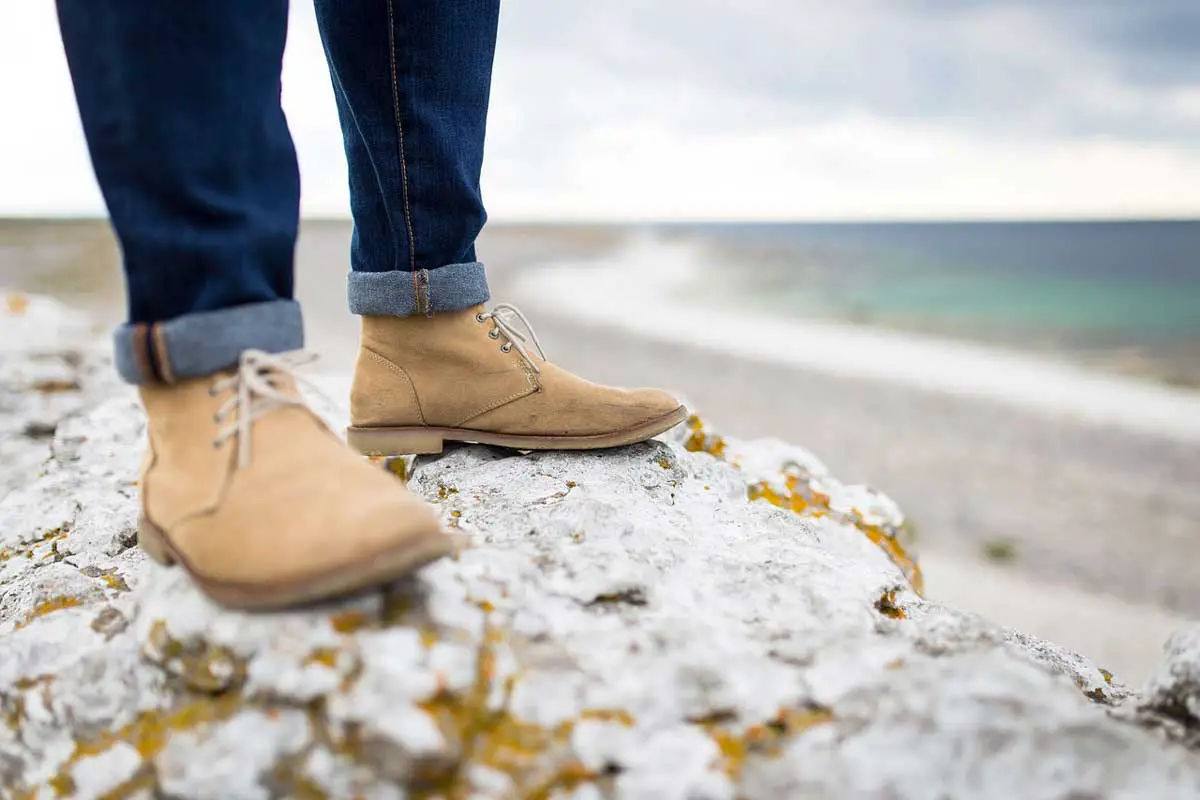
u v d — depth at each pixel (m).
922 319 26.28
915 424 11.38
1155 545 6.92
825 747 0.90
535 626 1.03
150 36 0.90
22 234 38.09
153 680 1.02
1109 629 5.36
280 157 1.07
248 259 1.02
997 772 0.89
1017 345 20.44
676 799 0.86
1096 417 11.85
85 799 0.95
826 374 15.37
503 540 1.26
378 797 0.86
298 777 0.88
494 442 1.60
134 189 0.94
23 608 1.29
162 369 1.00
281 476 0.99
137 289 0.98
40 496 1.88
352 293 1.51
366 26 1.30
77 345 3.84
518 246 53.72
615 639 1.03
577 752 0.89
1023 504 7.97
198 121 0.95
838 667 0.99
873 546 1.87
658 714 0.94
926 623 1.17
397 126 1.37
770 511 1.56
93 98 0.92
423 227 1.44
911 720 0.91
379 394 1.58
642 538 1.28
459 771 0.87
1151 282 38.56
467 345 1.53
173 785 0.89
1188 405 12.77
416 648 0.93
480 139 1.46
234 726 0.91
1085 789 0.88
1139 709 1.13
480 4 1.38
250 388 1.03
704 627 1.08
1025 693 0.92
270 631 0.94
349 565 0.91
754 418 11.66
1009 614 5.57
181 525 0.99
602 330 20.64
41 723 1.03
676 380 14.52
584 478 1.53
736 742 0.92
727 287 35.31
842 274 41.44
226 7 0.94
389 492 0.99
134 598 1.23
